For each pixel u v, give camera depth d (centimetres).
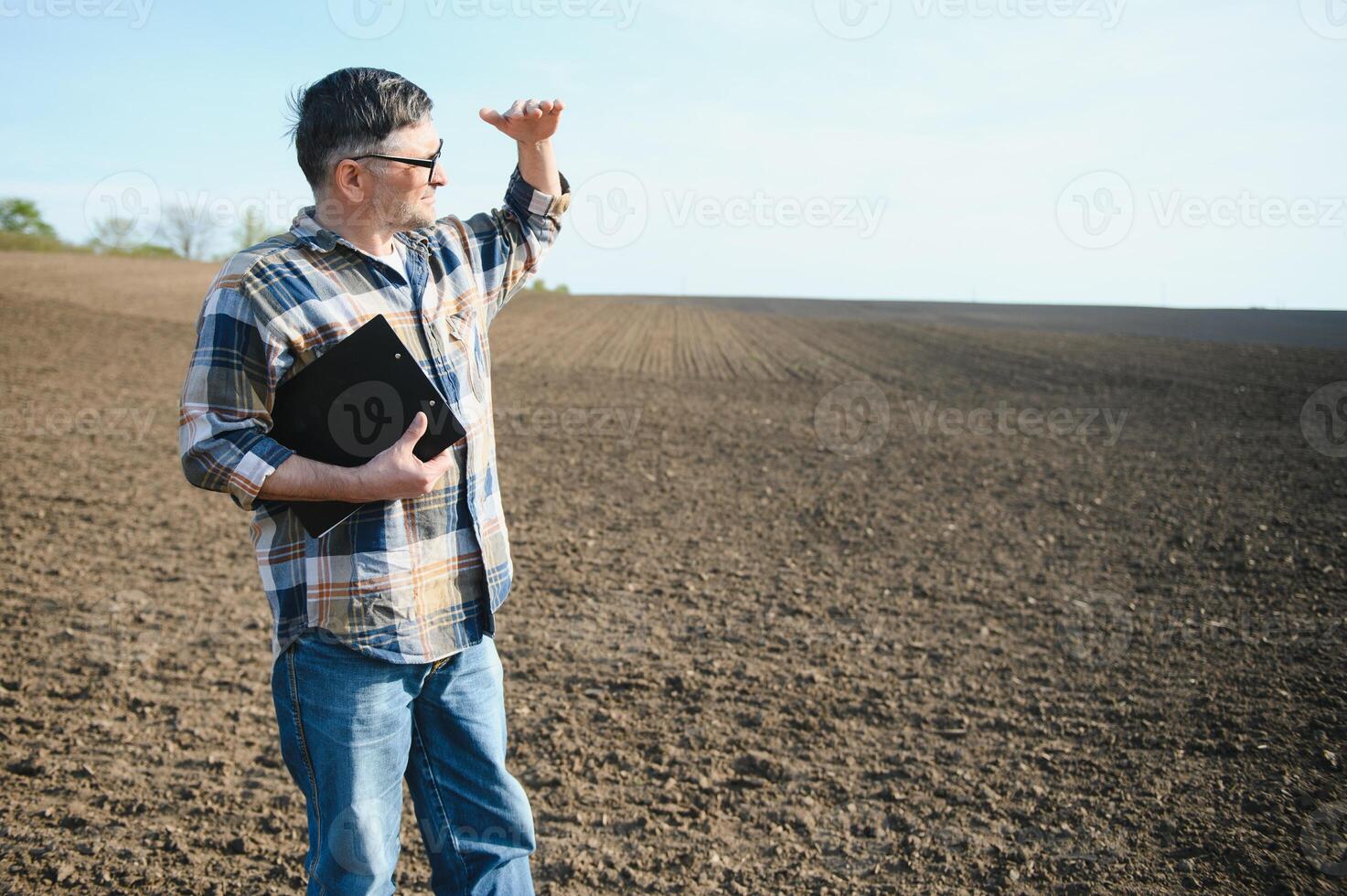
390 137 173
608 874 285
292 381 168
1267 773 332
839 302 6950
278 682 177
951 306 6281
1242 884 270
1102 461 988
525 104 209
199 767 347
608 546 670
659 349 2636
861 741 371
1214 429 1192
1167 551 632
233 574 585
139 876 278
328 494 164
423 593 178
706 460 1012
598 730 382
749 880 282
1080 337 3055
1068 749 360
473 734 192
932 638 483
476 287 203
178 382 1483
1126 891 270
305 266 171
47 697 403
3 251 4547
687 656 461
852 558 639
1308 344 2627
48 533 660
